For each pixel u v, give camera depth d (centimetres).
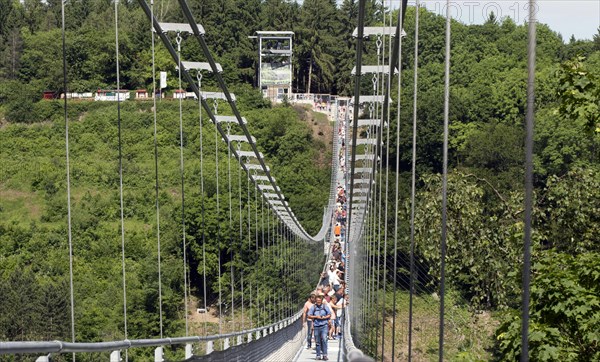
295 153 9969
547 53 7894
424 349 3788
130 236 4691
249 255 4788
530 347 1291
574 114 1416
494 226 2477
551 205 2312
